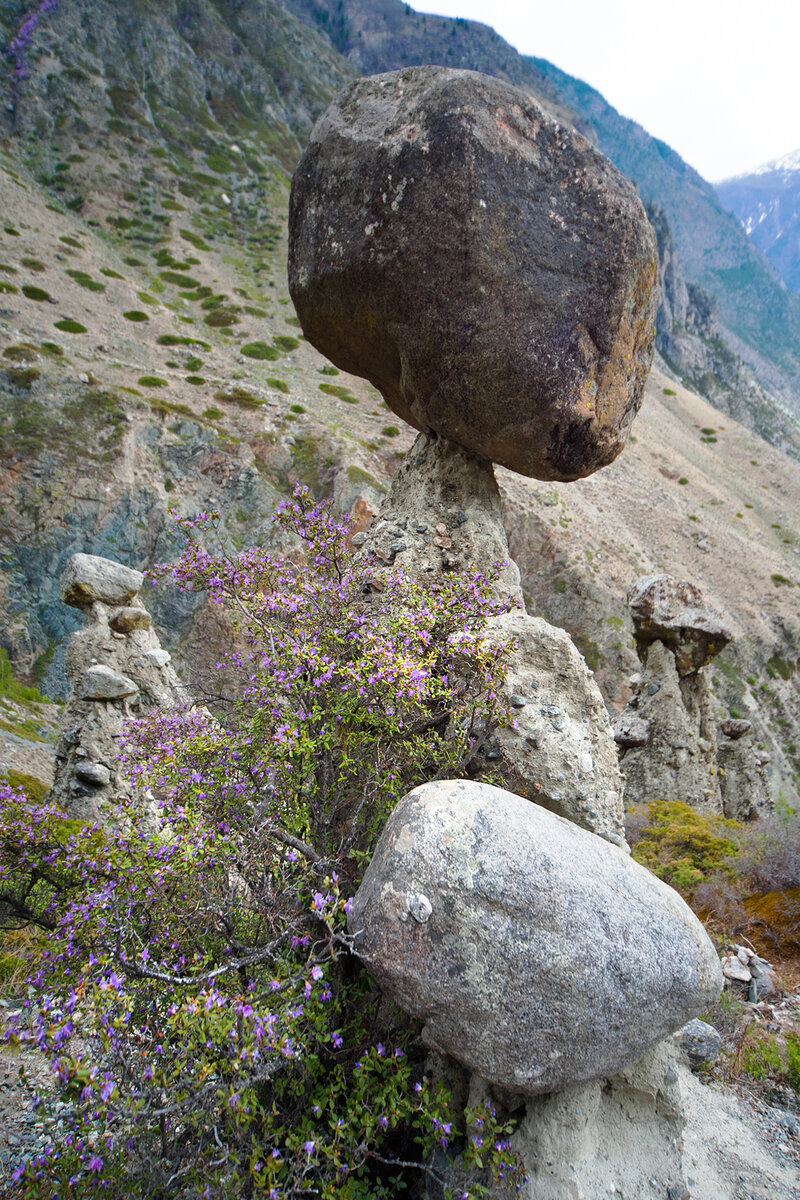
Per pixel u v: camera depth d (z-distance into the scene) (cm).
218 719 421
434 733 398
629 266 468
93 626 829
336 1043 274
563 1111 304
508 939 267
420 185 446
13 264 4897
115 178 6900
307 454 3797
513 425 479
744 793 1374
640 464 6388
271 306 5941
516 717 400
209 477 3472
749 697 4272
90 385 3547
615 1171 321
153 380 4125
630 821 952
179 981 258
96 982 267
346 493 3572
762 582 5081
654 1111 350
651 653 1212
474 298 449
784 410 15912
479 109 441
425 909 268
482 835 283
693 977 300
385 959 270
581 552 4091
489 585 485
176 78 8388
